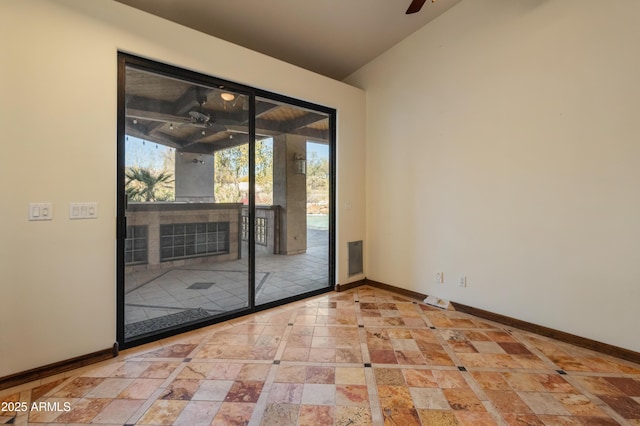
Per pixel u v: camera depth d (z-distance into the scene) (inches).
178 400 64.3
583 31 83.7
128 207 94.3
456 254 117.0
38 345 73.2
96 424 57.3
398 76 137.3
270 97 123.4
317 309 120.1
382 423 57.1
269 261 132.5
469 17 109.8
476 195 110.0
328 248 148.0
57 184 75.4
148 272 100.7
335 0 106.0
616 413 59.2
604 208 81.3
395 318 110.1
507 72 100.1
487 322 105.5
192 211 109.3
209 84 105.3
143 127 95.3
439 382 70.3
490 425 56.2
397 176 139.9
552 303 91.6
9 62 69.2
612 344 80.6
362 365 78.0
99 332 81.7
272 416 59.2
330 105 139.6
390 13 115.0
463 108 113.0
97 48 80.4
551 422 56.9
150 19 89.0
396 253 141.4
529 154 95.6
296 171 138.7
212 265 115.4
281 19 116.4
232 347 88.4
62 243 76.4
